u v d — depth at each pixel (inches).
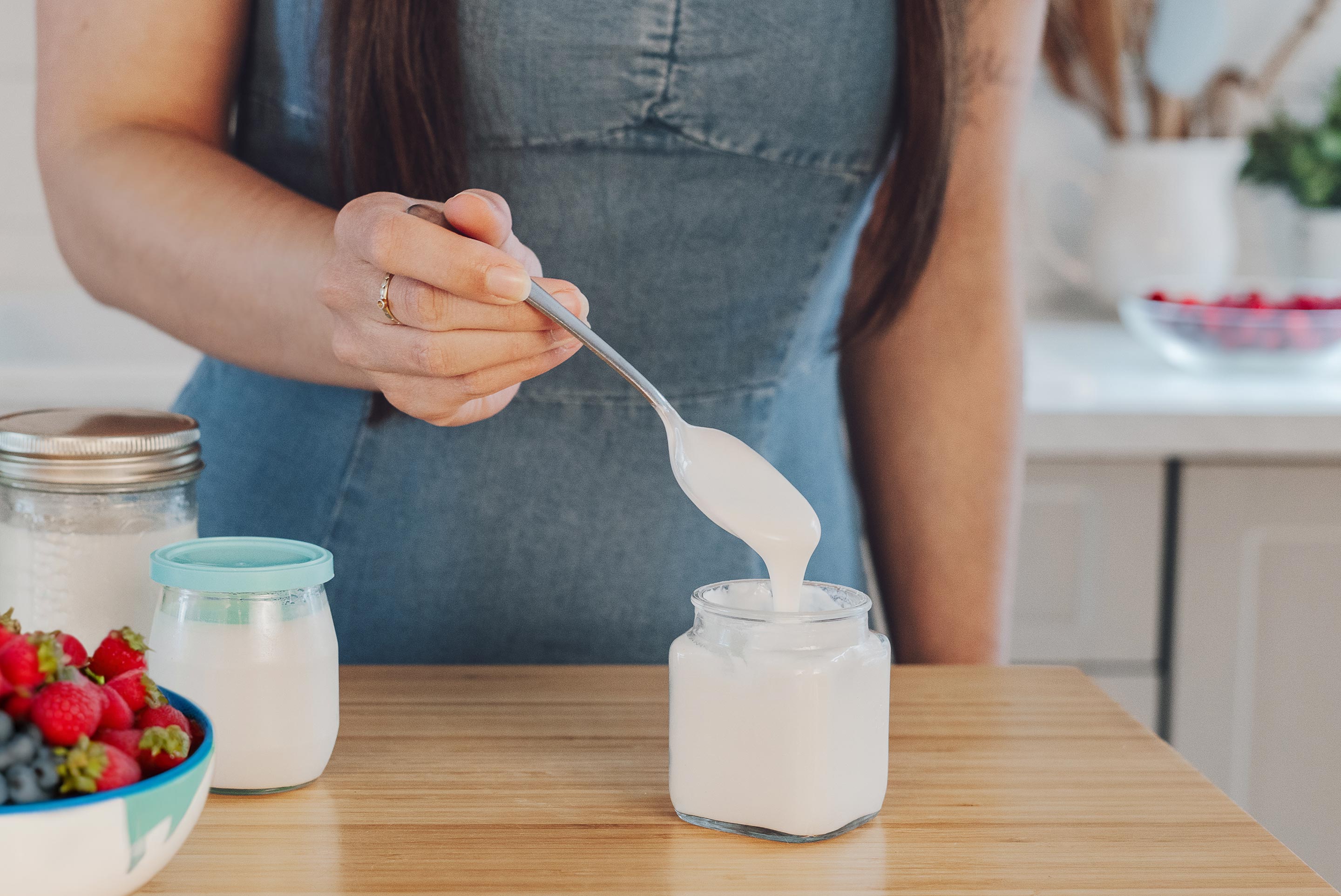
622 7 31.0
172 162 29.7
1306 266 80.7
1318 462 59.1
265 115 34.4
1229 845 23.0
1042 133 82.1
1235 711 60.7
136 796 18.8
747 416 36.1
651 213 33.3
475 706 29.7
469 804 24.3
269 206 28.8
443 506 35.2
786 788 22.6
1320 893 21.1
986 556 37.7
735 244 34.0
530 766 26.2
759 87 32.2
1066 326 80.3
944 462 37.5
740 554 36.5
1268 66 81.8
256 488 36.2
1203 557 59.7
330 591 36.0
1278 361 64.1
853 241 36.6
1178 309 64.6
